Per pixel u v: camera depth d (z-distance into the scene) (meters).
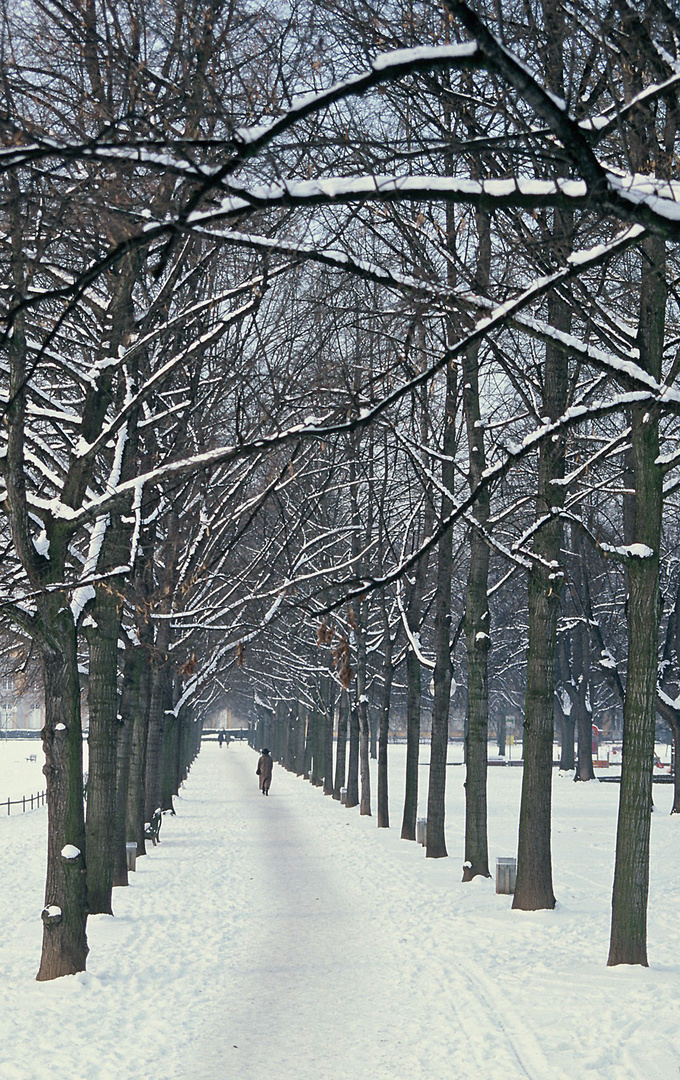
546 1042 9.32
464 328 8.83
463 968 12.24
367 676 37.81
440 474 22.36
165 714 35.53
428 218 9.94
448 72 10.29
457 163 9.98
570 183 5.90
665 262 11.82
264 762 47.06
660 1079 8.34
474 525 16.19
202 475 12.48
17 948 13.73
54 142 6.50
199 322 14.15
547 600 16.05
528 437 8.63
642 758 12.18
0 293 10.23
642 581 12.23
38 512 11.85
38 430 16.50
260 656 42.72
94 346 13.23
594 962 12.38
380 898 17.83
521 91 5.34
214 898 18.03
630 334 12.46
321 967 12.61
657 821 32.91
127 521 14.20
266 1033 9.85
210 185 5.50
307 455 16.69
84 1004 10.77
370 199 5.84
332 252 7.14
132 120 8.00
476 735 19.77
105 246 10.46
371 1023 10.16
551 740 16.25
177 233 5.96
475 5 8.16
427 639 46.38
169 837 28.86
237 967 12.68
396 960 12.90
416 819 28.12
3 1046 9.27
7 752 113.81
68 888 11.80
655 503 12.38
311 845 26.56
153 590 20.00
